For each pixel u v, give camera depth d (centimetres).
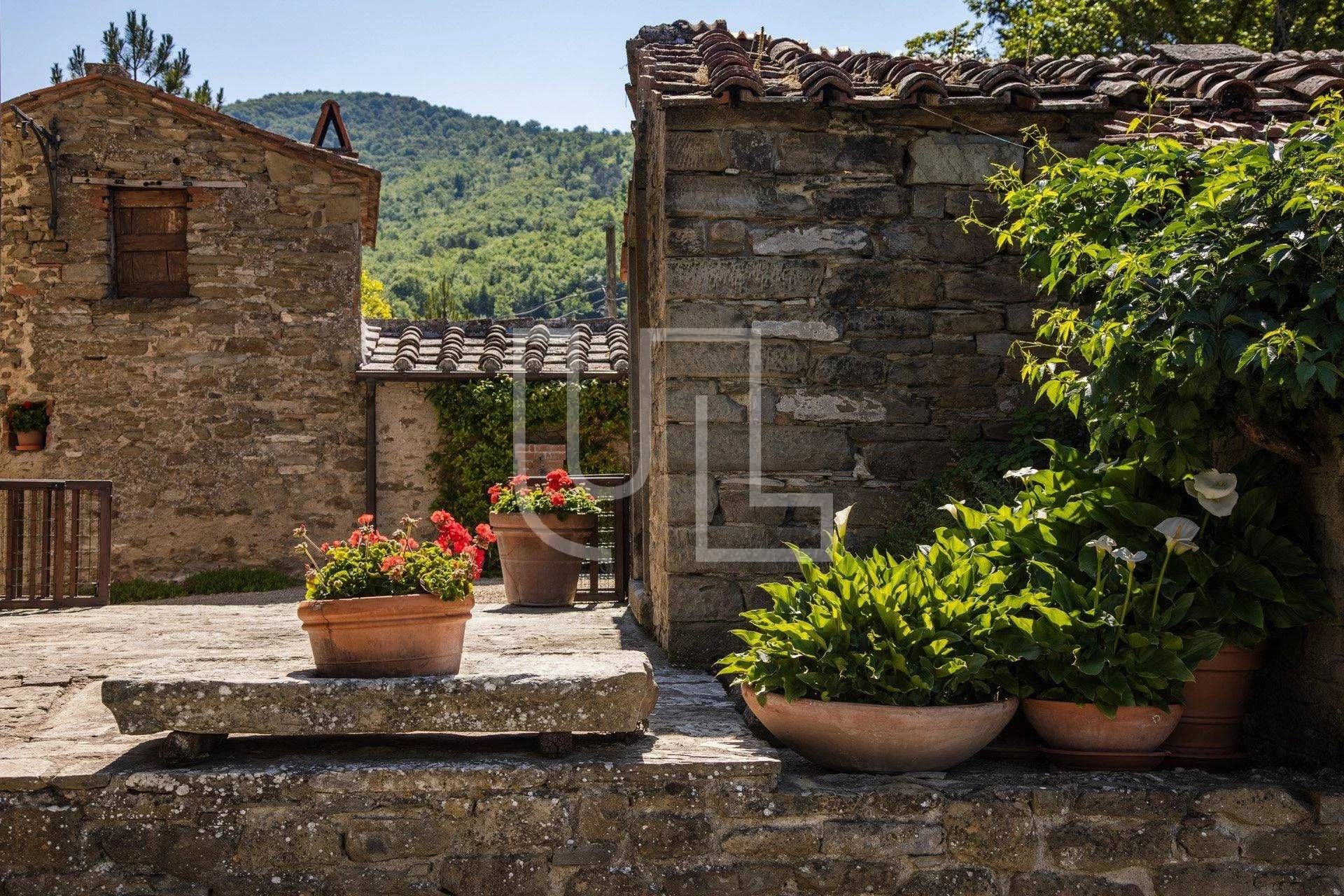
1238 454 415
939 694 346
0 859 321
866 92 521
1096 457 421
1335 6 1677
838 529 411
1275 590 361
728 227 521
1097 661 355
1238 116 534
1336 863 337
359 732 337
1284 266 333
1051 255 413
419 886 329
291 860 328
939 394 534
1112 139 492
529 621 674
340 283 1155
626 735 369
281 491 1143
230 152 1142
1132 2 1800
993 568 393
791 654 356
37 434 1122
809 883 333
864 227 530
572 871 332
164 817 326
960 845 336
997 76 527
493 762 339
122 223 1148
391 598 349
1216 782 348
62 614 732
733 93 501
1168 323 350
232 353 1139
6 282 1123
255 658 434
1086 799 338
